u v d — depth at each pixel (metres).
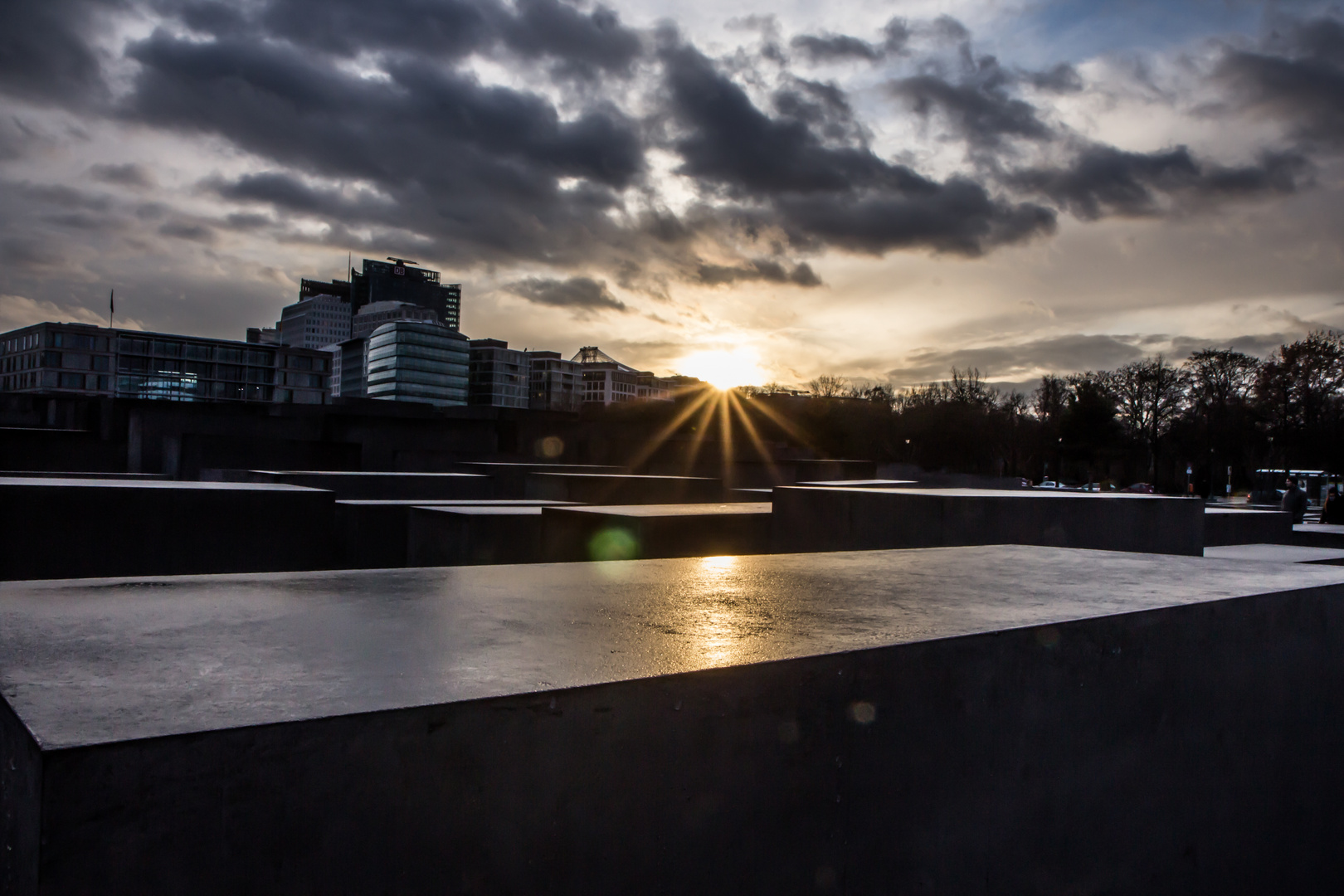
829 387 87.06
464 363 171.25
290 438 20.58
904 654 1.89
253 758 1.15
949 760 2.00
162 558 6.71
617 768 1.48
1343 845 3.35
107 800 1.06
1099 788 2.36
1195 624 2.62
